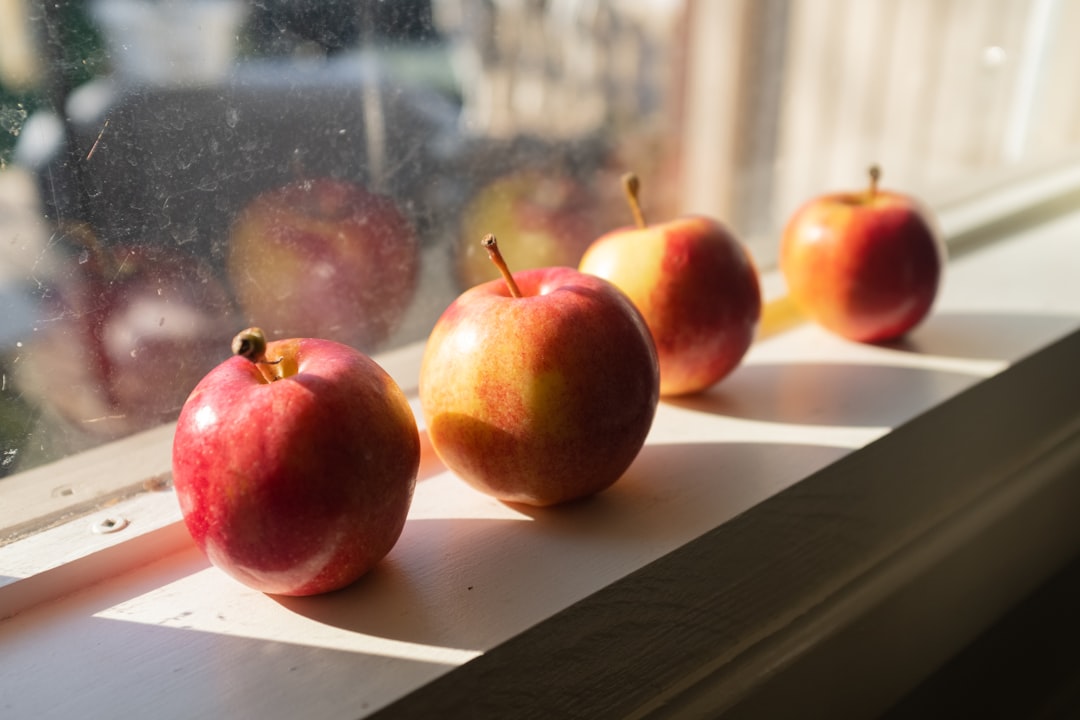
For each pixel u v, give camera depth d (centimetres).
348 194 39
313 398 27
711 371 39
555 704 30
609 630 30
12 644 28
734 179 65
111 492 34
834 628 37
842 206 43
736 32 62
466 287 46
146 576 31
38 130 31
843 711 40
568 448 31
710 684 34
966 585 44
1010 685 50
